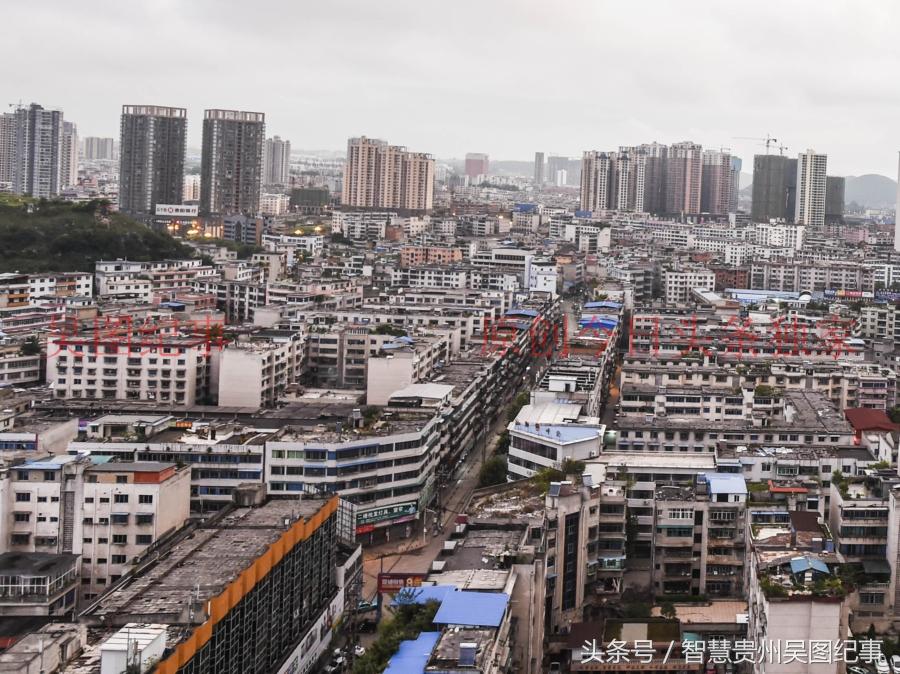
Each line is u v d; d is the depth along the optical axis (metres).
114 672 181.00
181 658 194.12
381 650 194.50
